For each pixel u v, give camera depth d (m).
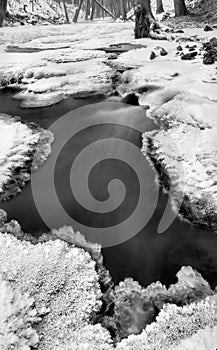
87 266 2.85
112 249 3.19
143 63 7.79
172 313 2.39
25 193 4.02
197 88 5.69
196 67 7.00
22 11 26.39
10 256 2.88
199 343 2.08
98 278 2.77
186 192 3.63
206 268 2.91
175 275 2.89
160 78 6.51
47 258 2.87
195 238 3.25
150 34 11.59
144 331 2.27
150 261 3.06
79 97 6.62
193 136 4.42
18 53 9.99
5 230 3.42
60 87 6.96
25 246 3.05
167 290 2.68
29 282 2.58
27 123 5.73
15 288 2.50
